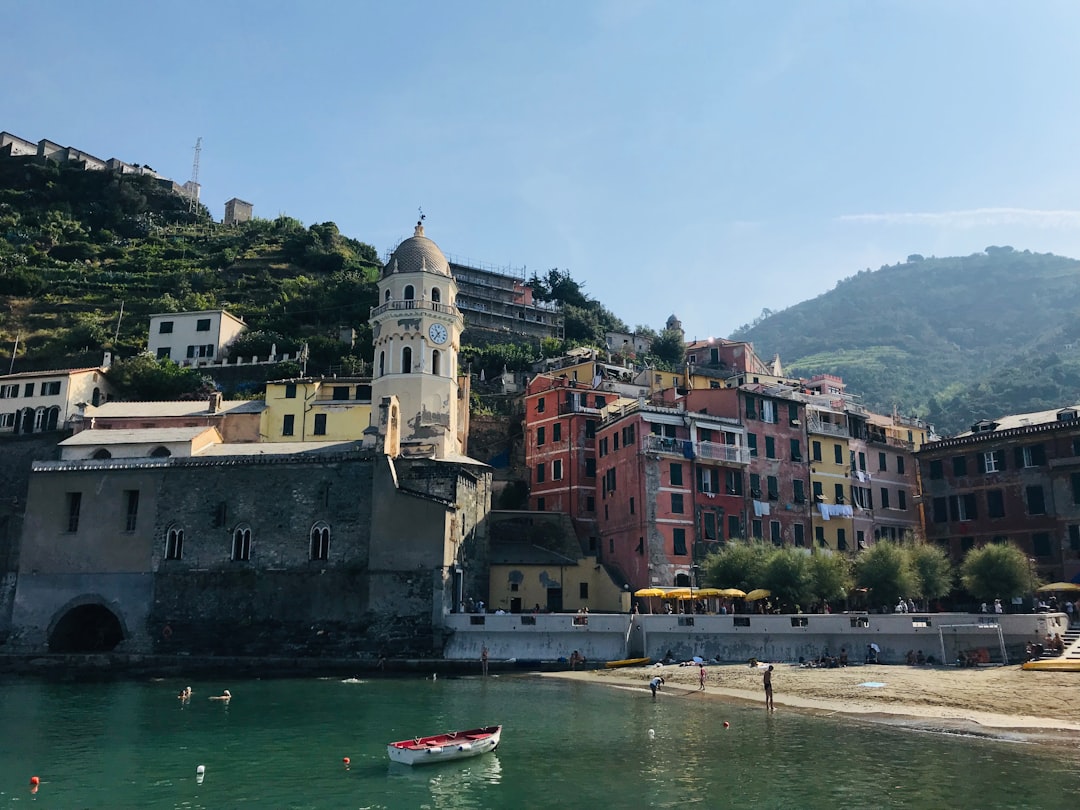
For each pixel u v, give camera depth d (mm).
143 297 128625
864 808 22828
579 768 27578
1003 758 27891
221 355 104062
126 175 172125
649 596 55969
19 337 112188
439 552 54750
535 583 66688
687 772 26859
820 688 41812
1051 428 63969
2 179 161875
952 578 60969
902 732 32281
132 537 58688
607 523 71812
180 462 59250
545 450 82188
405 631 53719
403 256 70375
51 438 79062
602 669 50438
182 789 25391
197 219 175375
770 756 28766
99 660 55062
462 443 84750
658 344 139250
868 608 60406
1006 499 66062
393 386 67125
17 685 47625
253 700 41375
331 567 55969
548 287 158625
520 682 46875
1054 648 47406
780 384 99938
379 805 23719
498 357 113250
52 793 25000
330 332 113312
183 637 56344
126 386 90125
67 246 144125
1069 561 61406
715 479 67750
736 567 58000
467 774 26953
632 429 67188
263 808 23547
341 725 34906
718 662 50812
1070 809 22297
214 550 57688
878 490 78688
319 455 57906
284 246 148000
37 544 59312
